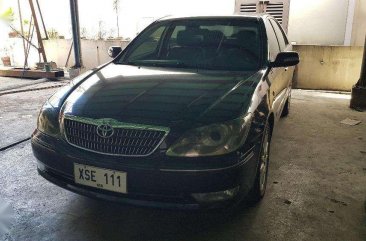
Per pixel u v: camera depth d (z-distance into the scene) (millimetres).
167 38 2982
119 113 1888
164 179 1730
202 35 2908
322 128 4168
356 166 3049
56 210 2279
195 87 2162
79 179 1913
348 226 2127
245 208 2324
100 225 2123
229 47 2766
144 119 1823
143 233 2049
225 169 1729
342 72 6270
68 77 7301
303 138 3789
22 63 8805
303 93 6227
